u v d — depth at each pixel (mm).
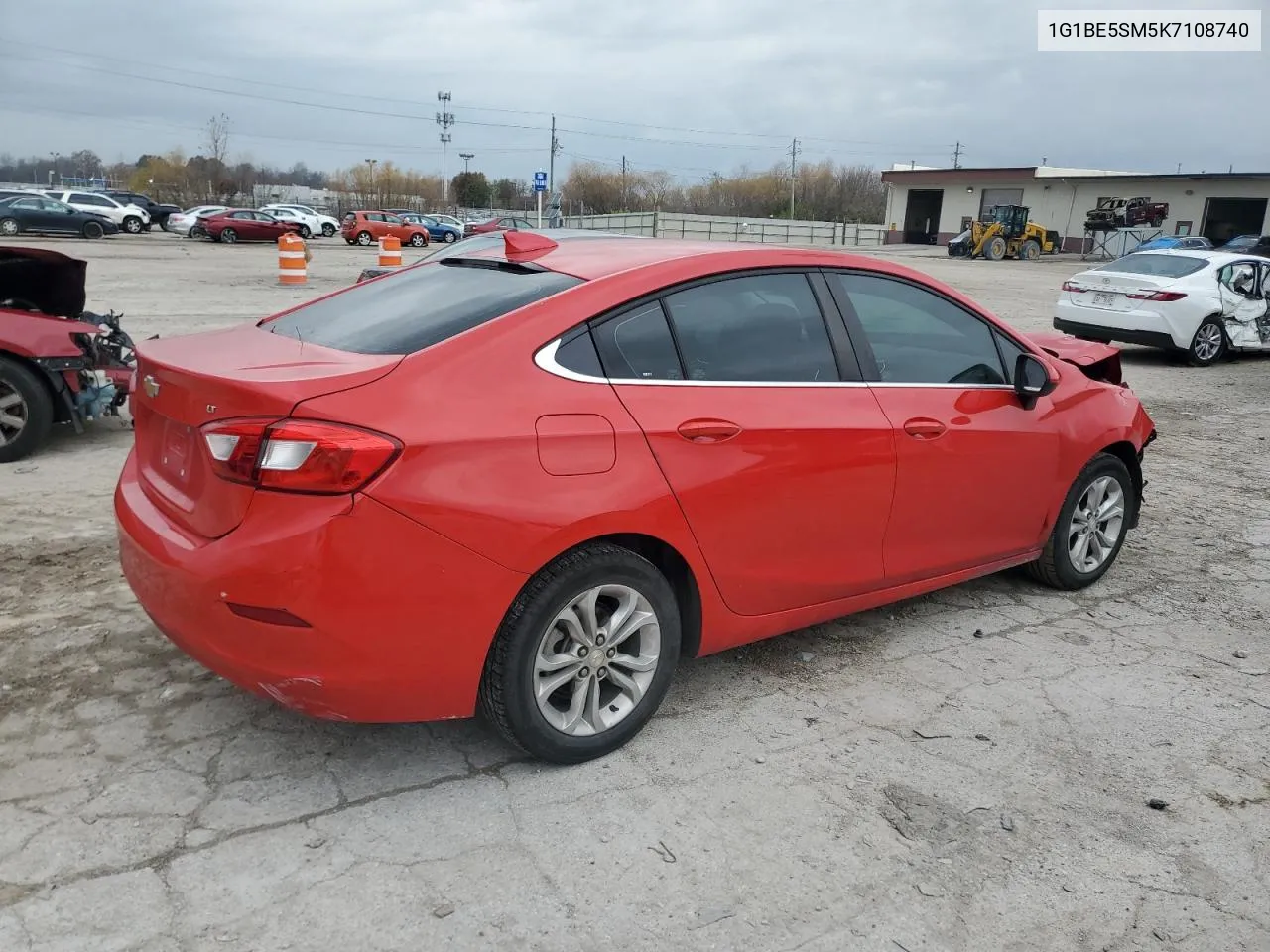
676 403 3113
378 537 2576
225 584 2586
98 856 2596
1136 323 13078
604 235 4141
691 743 3295
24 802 2803
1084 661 4047
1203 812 3021
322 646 2592
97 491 5789
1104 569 4914
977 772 3193
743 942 2408
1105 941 2471
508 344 2881
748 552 3332
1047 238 51281
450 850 2689
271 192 107625
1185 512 6348
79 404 6535
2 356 6211
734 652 4020
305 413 2555
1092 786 3139
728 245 3605
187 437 2854
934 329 3984
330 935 2359
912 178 64375
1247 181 49562
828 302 3633
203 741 3164
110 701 3375
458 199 107062
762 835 2816
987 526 4188
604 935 2406
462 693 2820
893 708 3590
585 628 3018
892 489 3697
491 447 2723
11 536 4957
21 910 2389
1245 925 2547
